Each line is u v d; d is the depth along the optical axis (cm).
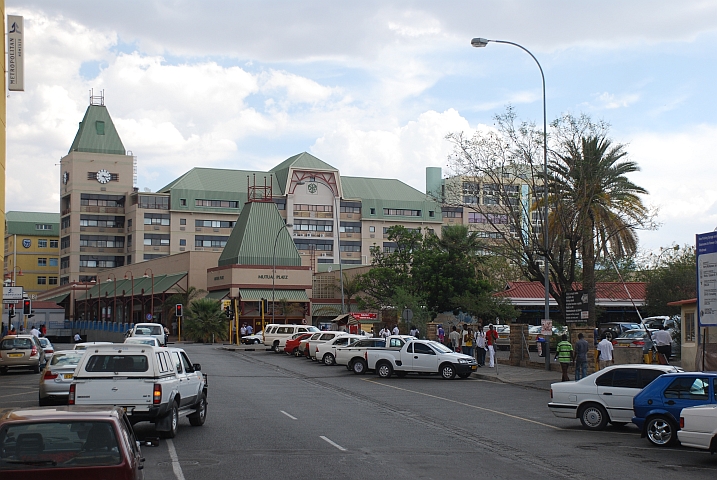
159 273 9756
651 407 1656
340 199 11906
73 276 11688
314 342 4566
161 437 1639
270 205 8744
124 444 795
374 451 1519
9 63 4444
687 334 3284
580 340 2944
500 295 5938
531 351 5166
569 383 1934
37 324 9844
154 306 9500
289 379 3444
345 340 4434
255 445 1579
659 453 1549
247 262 8231
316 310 8531
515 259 4266
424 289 6238
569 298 3469
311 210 11712
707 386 1628
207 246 11575
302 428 1841
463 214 12575
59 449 784
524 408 2342
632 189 3947
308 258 10950
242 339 6875
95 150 12081
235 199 11738
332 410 2244
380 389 2986
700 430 1456
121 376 1567
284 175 11838
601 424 1870
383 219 12031
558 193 3825
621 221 3944
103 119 12369
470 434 1784
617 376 1886
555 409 1931
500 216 4084
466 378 3528
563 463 1420
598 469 1363
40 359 3838
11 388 2936
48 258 13812
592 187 3666
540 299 6178
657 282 5388
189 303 8225
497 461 1428
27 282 13650
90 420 803
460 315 6262
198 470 1305
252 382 3244
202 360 4688
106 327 9056
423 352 3516
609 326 5506
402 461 1410
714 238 2338
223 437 1688
